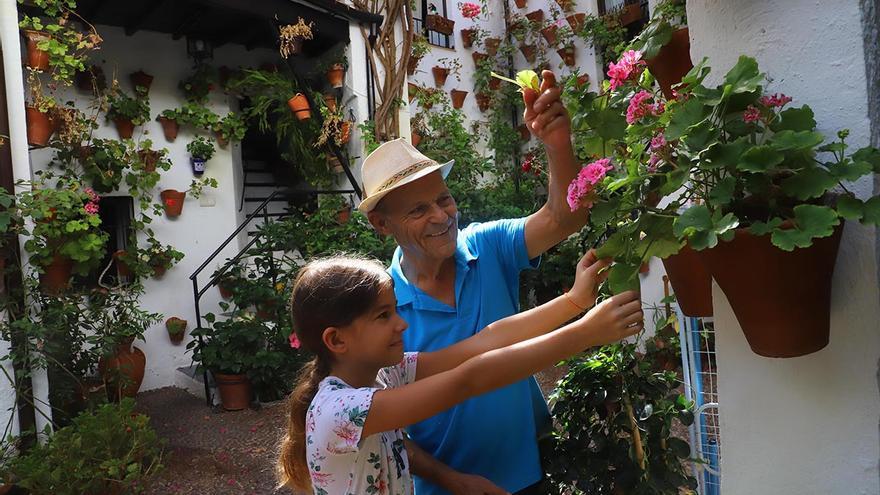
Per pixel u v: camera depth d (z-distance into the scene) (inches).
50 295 169.3
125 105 217.8
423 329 64.9
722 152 34.7
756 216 35.7
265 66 259.4
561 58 297.7
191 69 241.0
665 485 73.1
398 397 47.8
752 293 35.4
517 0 312.8
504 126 311.1
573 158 56.0
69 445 125.6
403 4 248.1
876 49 36.2
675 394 81.8
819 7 37.9
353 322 50.6
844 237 37.6
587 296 54.1
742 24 41.5
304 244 224.4
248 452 170.6
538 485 70.9
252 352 207.2
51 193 161.9
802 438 40.9
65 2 182.9
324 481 49.8
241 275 234.2
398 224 63.8
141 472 135.3
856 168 32.7
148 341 227.9
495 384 48.2
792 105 39.3
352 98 241.6
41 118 180.9
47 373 164.4
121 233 226.4
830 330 38.6
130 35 227.5
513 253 67.3
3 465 136.9
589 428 78.0
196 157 236.4
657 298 198.2
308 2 220.5
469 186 274.5
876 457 37.3
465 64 313.7
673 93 45.8
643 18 274.8
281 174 279.1
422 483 65.3
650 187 40.3
